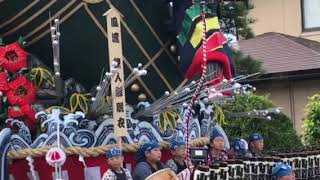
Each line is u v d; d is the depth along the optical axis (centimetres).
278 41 3966
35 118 1230
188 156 1330
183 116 1414
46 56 1370
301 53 3759
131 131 1305
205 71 1289
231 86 1407
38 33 1362
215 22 1395
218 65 1377
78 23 1353
